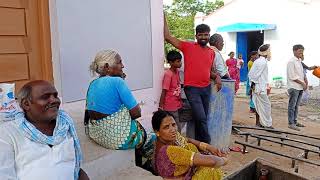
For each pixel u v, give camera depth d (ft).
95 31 15.43
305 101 37.27
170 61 17.46
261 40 59.82
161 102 17.63
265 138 19.83
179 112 18.17
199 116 16.39
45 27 12.71
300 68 25.08
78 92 15.06
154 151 10.88
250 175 11.51
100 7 15.51
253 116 30.60
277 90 48.70
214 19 60.29
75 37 14.67
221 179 10.78
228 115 18.29
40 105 6.13
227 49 59.47
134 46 16.99
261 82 24.48
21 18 11.92
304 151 18.66
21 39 11.97
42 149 6.10
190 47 16.31
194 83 16.19
